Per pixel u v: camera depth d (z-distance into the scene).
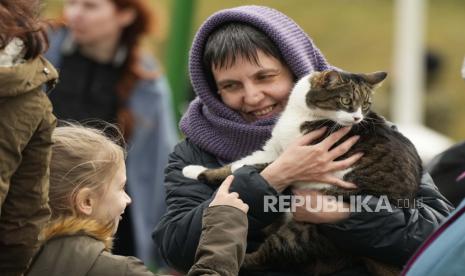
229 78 5.11
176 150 5.41
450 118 22.06
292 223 5.04
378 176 5.01
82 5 8.07
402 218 4.76
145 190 8.28
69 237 4.27
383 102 18.55
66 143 4.48
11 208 3.90
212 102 5.21
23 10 3.86
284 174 4.81
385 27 26.77
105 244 4.44
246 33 5.09
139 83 8.25
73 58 8.16
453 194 5.92
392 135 5.27
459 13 28.47
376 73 5.69
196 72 5.24
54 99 8.06
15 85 3.70
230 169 5.10
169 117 8.53
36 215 3.96
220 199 4.52
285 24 5.23
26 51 3.85
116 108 8.16
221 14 5.17
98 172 4.46
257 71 5.08
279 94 5.20
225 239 4.36
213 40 5.16
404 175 5.02
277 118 5.25
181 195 5.14
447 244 3.95
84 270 4.14
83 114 8.06
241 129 5.12
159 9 8.53
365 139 5.16
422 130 14.44
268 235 5.10
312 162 4.83
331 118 5.23
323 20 27.19
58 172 4.40
